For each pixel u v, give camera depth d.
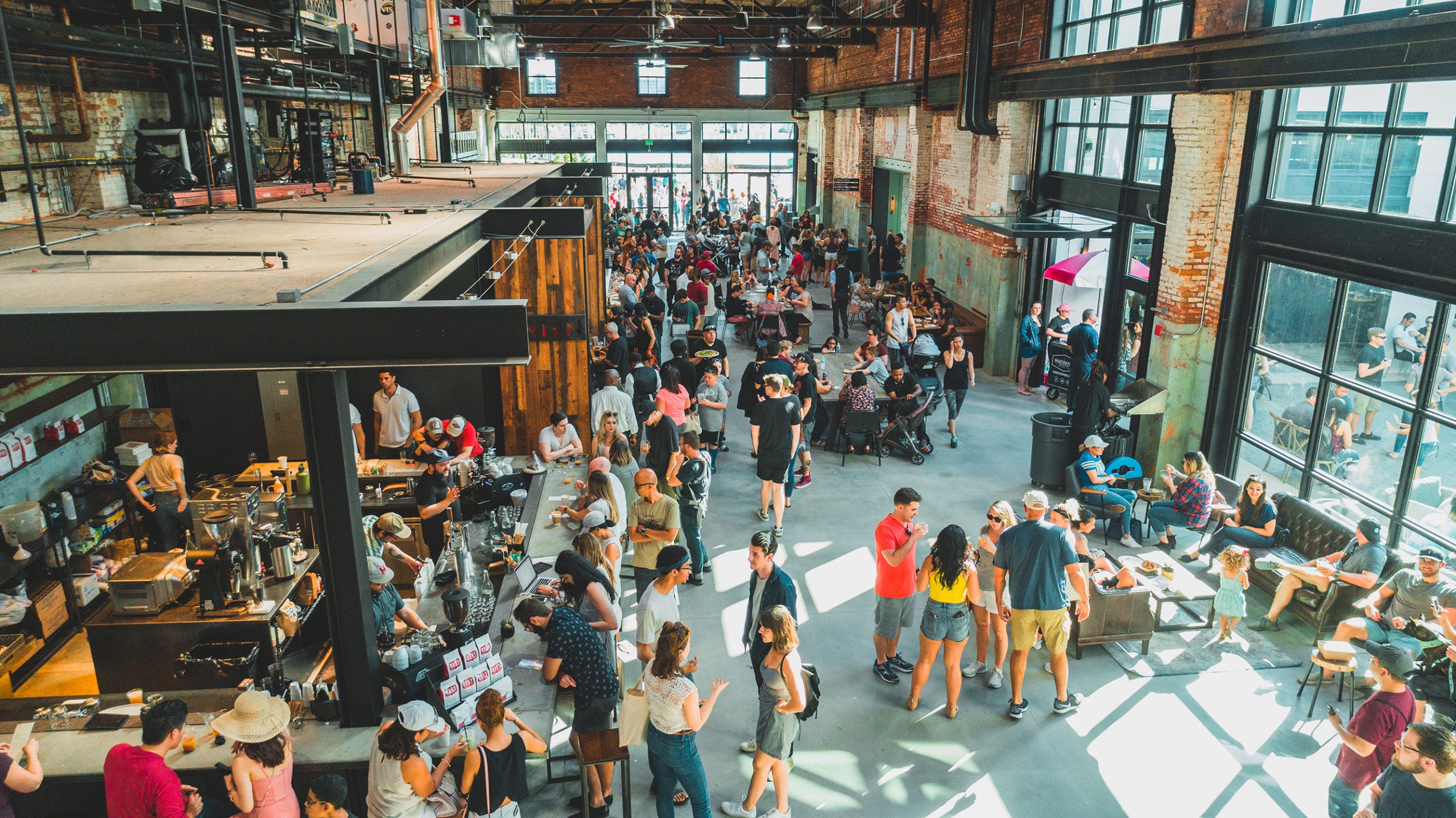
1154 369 9.71
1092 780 5.52
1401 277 6.80
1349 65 6.56
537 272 9.66
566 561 5.56
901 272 19.81
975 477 10.59
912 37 18.38
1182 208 9.07
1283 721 6.09
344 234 5.73
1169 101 10.24
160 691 5.07
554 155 30.89
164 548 7.70
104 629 5.00
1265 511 7.87
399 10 11.07
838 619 7.41
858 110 23.41
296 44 8.98
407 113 8.37
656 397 10.10
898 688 6.49
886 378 11.59
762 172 32.06
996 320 14.72
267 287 3.98
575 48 29.67
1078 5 11.79
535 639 5.62
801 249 23.36
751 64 30.55
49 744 4.58
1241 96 8.36
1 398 6.95
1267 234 8.27
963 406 13.33
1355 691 6.32
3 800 4.17
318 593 5.59
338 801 4.03
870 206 23.83
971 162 15.67
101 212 7.16
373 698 4.68
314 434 4.18
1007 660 6.79
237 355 3.58
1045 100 13.02
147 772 4.07
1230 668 6.72
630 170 31.38
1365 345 7.27
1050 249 13.68
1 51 5.73
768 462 8.78
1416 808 4.11
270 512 5.86
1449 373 6.48
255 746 4.07
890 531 6.27
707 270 17.97
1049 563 5.82
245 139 7.17
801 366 10.16
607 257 19.45
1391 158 6.91
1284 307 8.22
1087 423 9.70
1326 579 6.86
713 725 6.07
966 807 5.30
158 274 4.32
